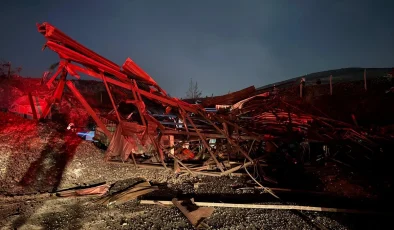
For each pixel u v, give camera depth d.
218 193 7.68
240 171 9.82
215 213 6.27
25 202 6.52
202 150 11.48
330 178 8.52
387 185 7.49
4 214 5.90
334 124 11.73
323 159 10.59
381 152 9.47
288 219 5.96
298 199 7.24
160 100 8.88
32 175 7.88
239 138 10.23
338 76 32.62
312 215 6.16
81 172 8.73
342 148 10.43
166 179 8.88
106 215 6.08
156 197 7.21
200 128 10.95
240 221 5.86
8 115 11.09
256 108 12.51
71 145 10.29
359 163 9.49
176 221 5.85
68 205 6.54
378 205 6.54
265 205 6.55
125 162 10.16
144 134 8.47
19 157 8.48
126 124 8.00
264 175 8.91
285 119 11.78
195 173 9.43
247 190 7.94
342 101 17.42
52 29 5.89
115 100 10.56
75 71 6.84
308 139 10.53
